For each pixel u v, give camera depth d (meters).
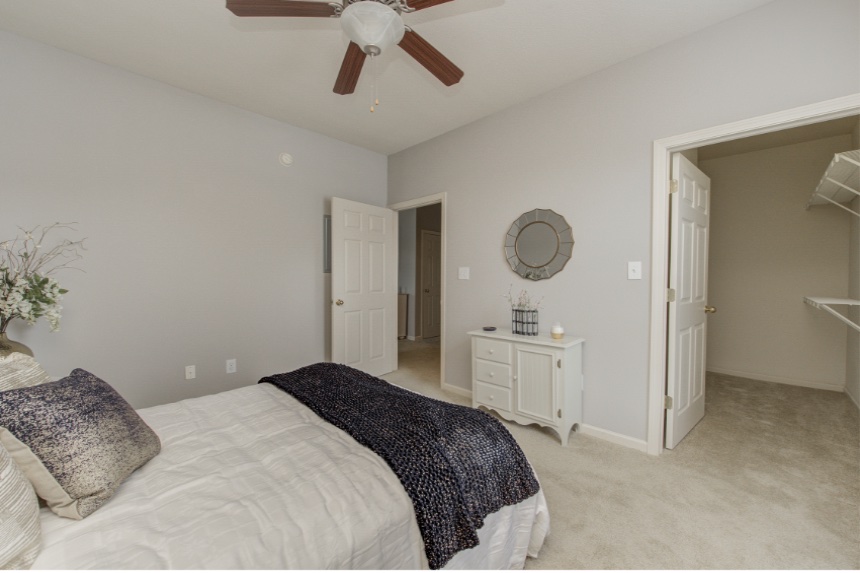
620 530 1.56
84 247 2.32
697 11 1.88
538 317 2.79
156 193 2.59
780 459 2.14
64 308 2.25
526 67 2.38
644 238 2.24
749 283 3.89
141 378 2.55
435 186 3.59
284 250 3.31
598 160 2.43
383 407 1.50
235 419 1.47
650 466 2.08
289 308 3.36
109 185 2.40
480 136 3.16
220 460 1.14
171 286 2.67
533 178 2.79
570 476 1.98
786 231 3.70
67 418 0.97
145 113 2.54
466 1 1.79
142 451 1.10
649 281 2.23
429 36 2.07
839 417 2.76
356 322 3.69
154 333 2.60
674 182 2.21
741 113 1.90
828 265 3.48
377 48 1.43
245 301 3.07
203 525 0.84
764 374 3.81
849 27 1.63
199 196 2.79
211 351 2.88
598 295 2.45
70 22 1.98
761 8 1.84
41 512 0.91
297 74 2.49
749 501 1.74
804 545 1.46
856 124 3.06
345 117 3.16
